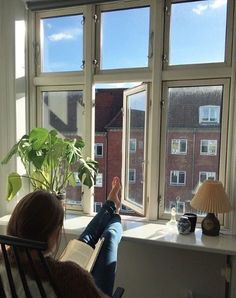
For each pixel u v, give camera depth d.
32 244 0.84
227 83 2.16
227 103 2.16
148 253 2.21
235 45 2.09
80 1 2.37
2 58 2.54
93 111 2.54
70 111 2.64
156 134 2.32
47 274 0.88
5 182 2.61
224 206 1.92
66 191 2.61
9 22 2.50
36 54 2.65
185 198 2.33
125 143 2.62
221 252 1.82
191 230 2.09
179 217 2.27
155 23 2.27
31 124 2.71
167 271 2.18
